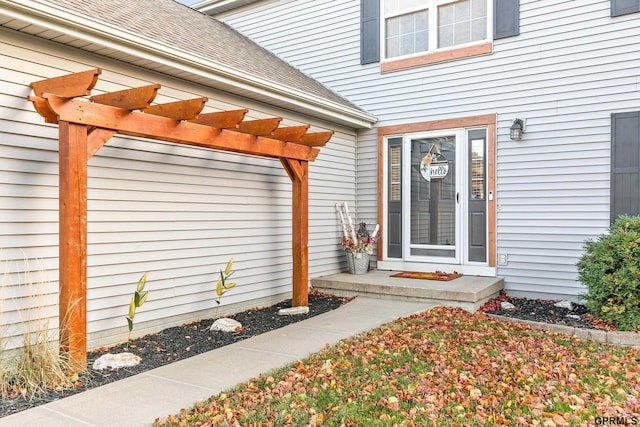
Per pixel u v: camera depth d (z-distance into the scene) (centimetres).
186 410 297
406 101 761
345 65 820
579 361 398
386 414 293
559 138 634
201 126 448
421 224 752
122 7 538
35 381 331
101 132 371
